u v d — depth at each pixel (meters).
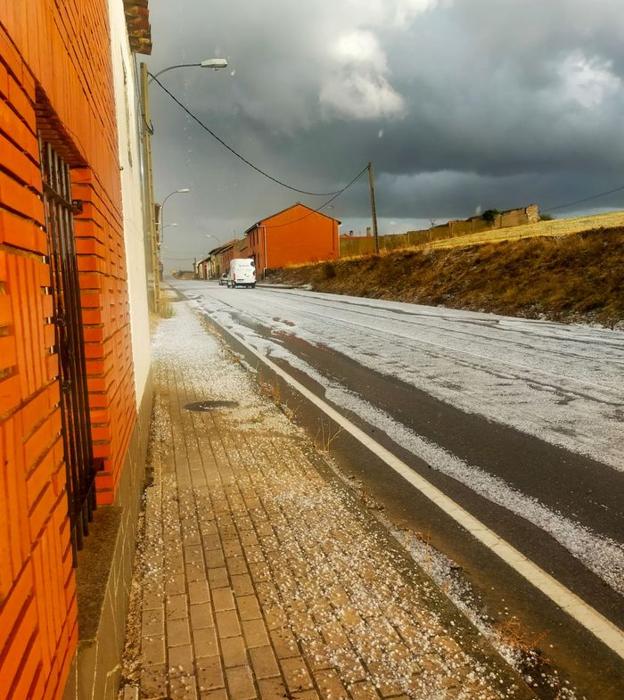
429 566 3.83
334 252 72.25
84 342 3.07
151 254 23.45
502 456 6.09
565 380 9.63
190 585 3.45
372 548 3.94
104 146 3.85
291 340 15.91
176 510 4.57
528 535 4.31
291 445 6.35
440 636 2.98
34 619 1.43
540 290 20.70
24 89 1.62
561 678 2.78
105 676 2.29
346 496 4.88
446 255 30.83
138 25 8.60
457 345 13.88
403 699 2.54
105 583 2.44
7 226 1.40
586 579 3.70
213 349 14.06
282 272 63.16
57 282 2.51
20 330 1.46
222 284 73.75
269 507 4.62
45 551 1.58
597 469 5.65
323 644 2.90
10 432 1.32
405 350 13.50
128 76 8.14
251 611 3.18
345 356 12.94
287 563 3.72
